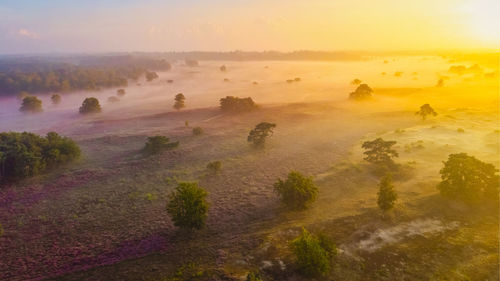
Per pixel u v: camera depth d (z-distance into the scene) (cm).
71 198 3509
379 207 2872
